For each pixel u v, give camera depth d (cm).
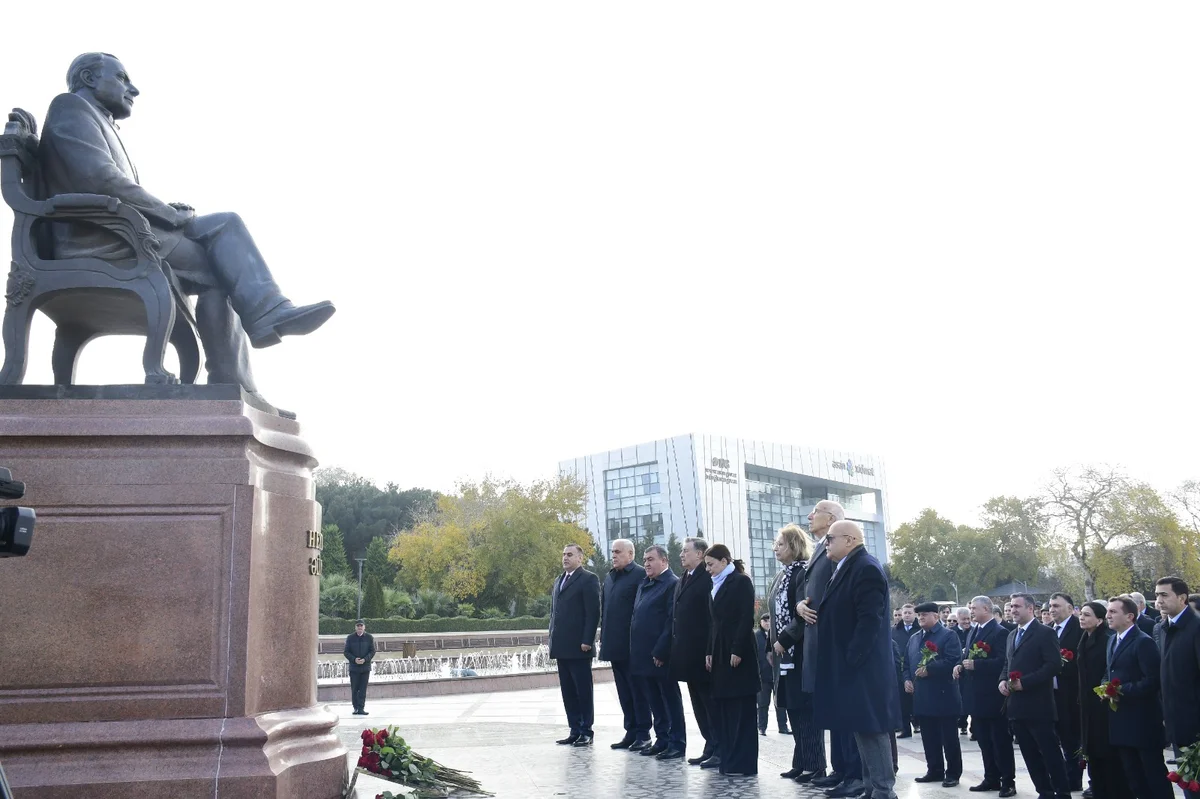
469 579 5081
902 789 794
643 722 922
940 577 6688
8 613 422
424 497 7219
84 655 423
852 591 595
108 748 410
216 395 470
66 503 435
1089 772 745
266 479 478
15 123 504
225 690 428
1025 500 5691
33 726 411
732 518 9006
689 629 813
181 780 406
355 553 6900
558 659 980
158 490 443
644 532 9075
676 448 8931
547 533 5309
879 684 576
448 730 1168
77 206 489
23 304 486
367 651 1622
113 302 516
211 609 435
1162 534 5044
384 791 561
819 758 722
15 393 459
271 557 470
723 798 623
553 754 873
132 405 457
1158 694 670
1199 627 655
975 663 804
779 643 746
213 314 552
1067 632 927
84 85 546
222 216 561
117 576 432
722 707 750
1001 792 750
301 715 475
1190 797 621
